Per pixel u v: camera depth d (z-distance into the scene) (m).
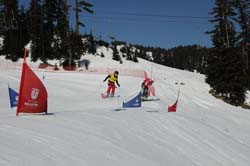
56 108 15.23
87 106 16.58
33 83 9.48
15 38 58.59
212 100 31.94
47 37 58.88
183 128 10.88
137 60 77.75
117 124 9.47
